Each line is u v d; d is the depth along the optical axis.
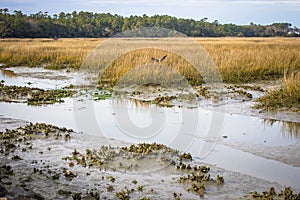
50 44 31.62
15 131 8.27
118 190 5.49
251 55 18.44
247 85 14.00
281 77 15.13
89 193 5.34
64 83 15.41
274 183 5.75
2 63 22.81
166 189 5.54
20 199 4.82
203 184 5.69
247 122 9.20
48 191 5.38
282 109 10.23
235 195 5.35
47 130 8.30
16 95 12.84
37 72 18.91
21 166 6.30
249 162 6.62
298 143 7.61
